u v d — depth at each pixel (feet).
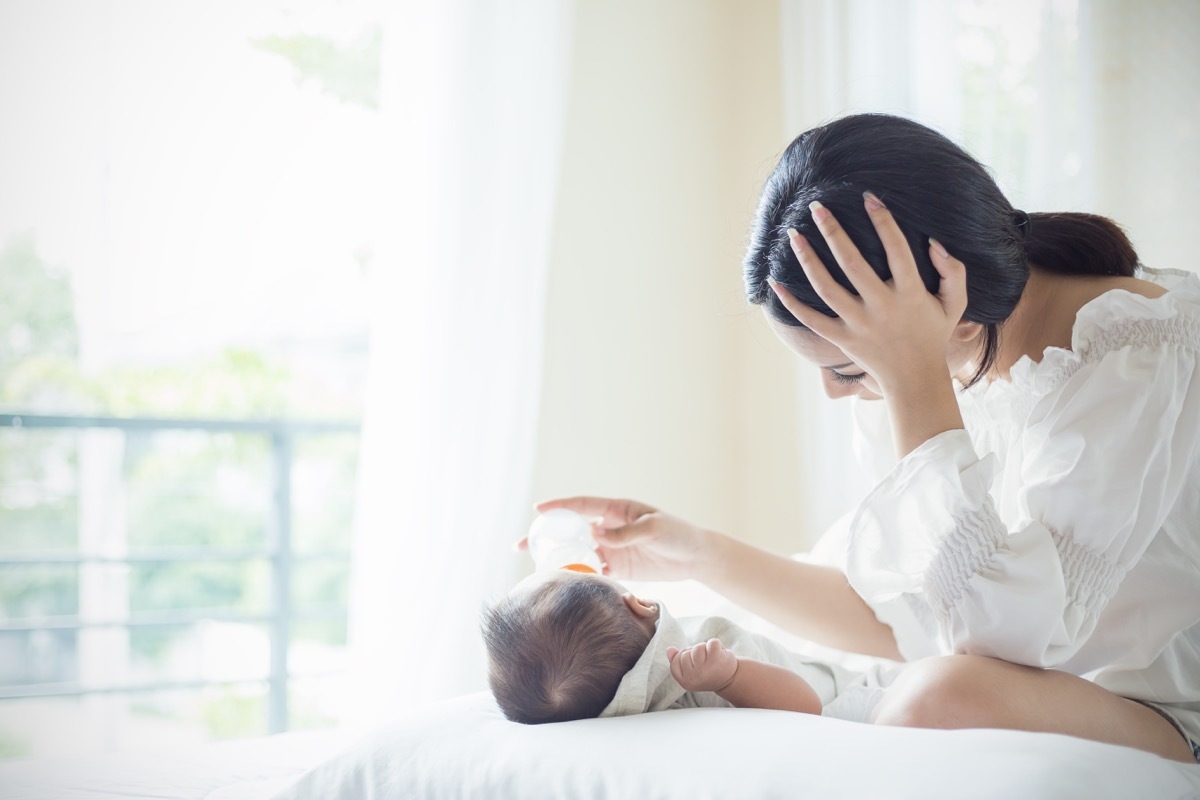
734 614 4.84
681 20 8.64
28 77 7.27
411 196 7.20
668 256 8.49
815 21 7.78
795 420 8.22
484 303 7.23
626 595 3.54
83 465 11.18
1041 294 3.53
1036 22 6.27
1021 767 2.20
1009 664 2.96
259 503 15.80
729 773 2.36
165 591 15.20
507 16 7.40
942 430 2.99
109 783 3.65
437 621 6.96
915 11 6.97
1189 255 5.66
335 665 15.99
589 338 8.11
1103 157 5.96
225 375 15.58
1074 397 3.12
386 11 7.30
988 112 6.50
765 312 3.32
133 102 7.93
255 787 3.53
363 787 2.85
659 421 8.39
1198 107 5.66
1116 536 3.00
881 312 2.97
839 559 4.70
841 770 2.28
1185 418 3.10
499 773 2.65
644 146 8.43
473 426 7.15
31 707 11.50
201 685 8.61
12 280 12.20
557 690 3.23
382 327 7.16
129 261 8.38
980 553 2.97
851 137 3.12
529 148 7.44
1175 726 3.14
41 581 11.67
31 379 12.44
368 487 7.09
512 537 7.27
